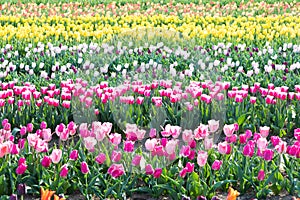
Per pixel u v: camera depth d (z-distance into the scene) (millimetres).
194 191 5352
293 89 9289
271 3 19953
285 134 7668
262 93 8000
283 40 12641
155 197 5566
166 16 17312
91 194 5543
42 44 11430
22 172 5293
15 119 7699
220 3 19984
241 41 12742
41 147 5344
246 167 5711
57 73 10297
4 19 15969
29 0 20250
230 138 5812
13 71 9922
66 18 16203
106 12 18125
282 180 5703
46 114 7738
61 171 5281
